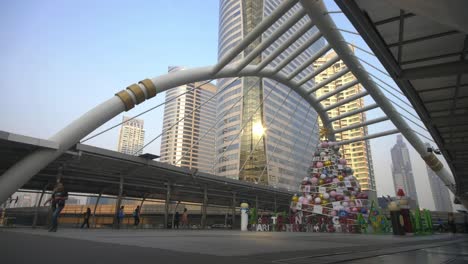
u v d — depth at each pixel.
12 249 4.51
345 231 23.12
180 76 25.84
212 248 5.96
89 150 17.94
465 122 14.11
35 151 16.84
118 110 21.89
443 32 9.19
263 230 26.53
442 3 5.13
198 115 159.38
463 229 34.03
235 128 96.06
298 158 98.94
